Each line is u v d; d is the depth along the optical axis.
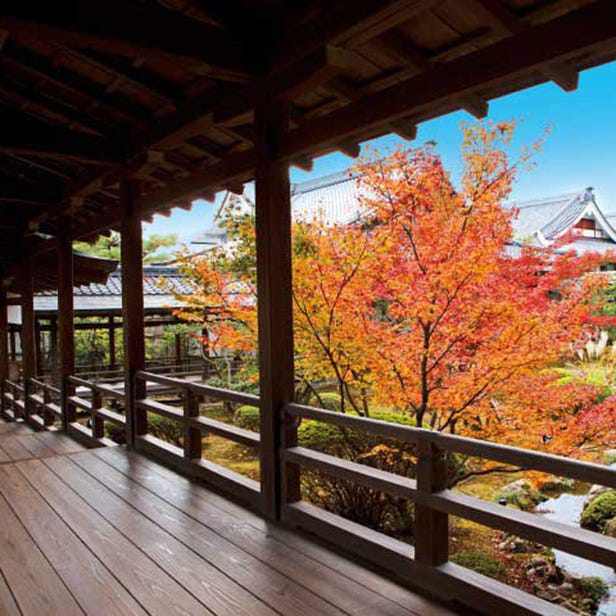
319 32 2.54
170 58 2.61
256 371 8.64
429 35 2.47
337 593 2.25
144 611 2.13
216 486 3.63
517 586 4.11
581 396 4.52
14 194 5.76
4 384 9.50
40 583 2.36
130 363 4.79
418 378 4.81
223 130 3.51
